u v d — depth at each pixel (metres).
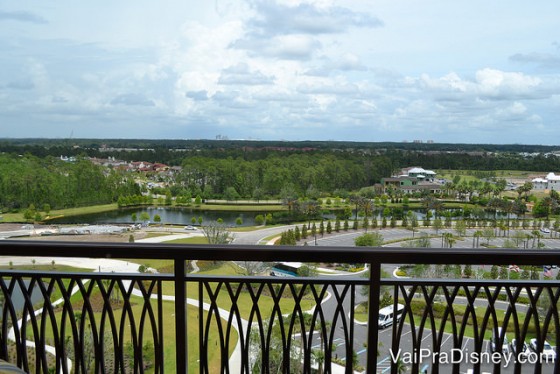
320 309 2.00
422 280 1.96
